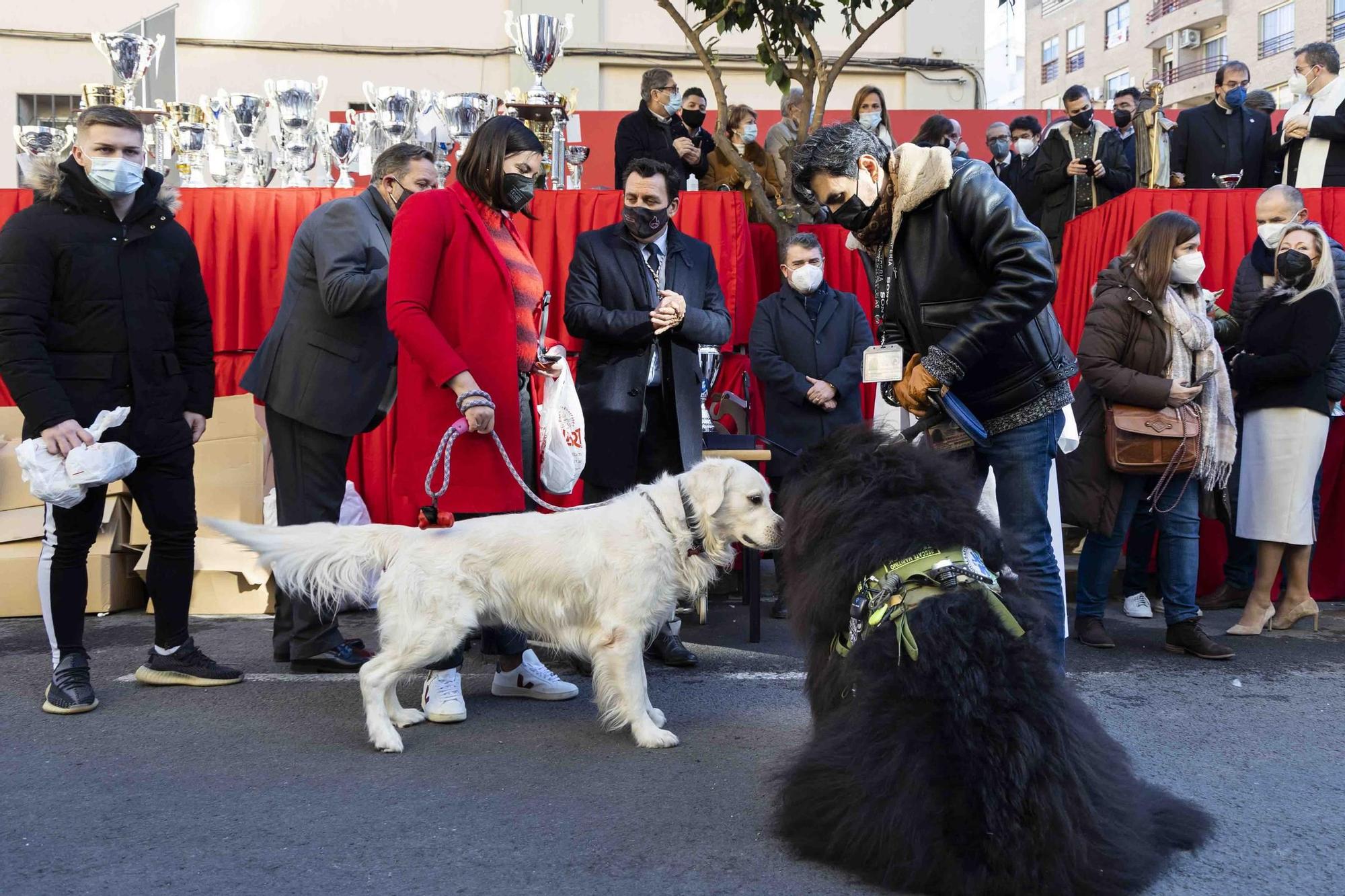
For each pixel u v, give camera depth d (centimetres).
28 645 490
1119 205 652
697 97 796
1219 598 612
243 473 566
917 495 283
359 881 259
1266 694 434
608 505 365
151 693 420
